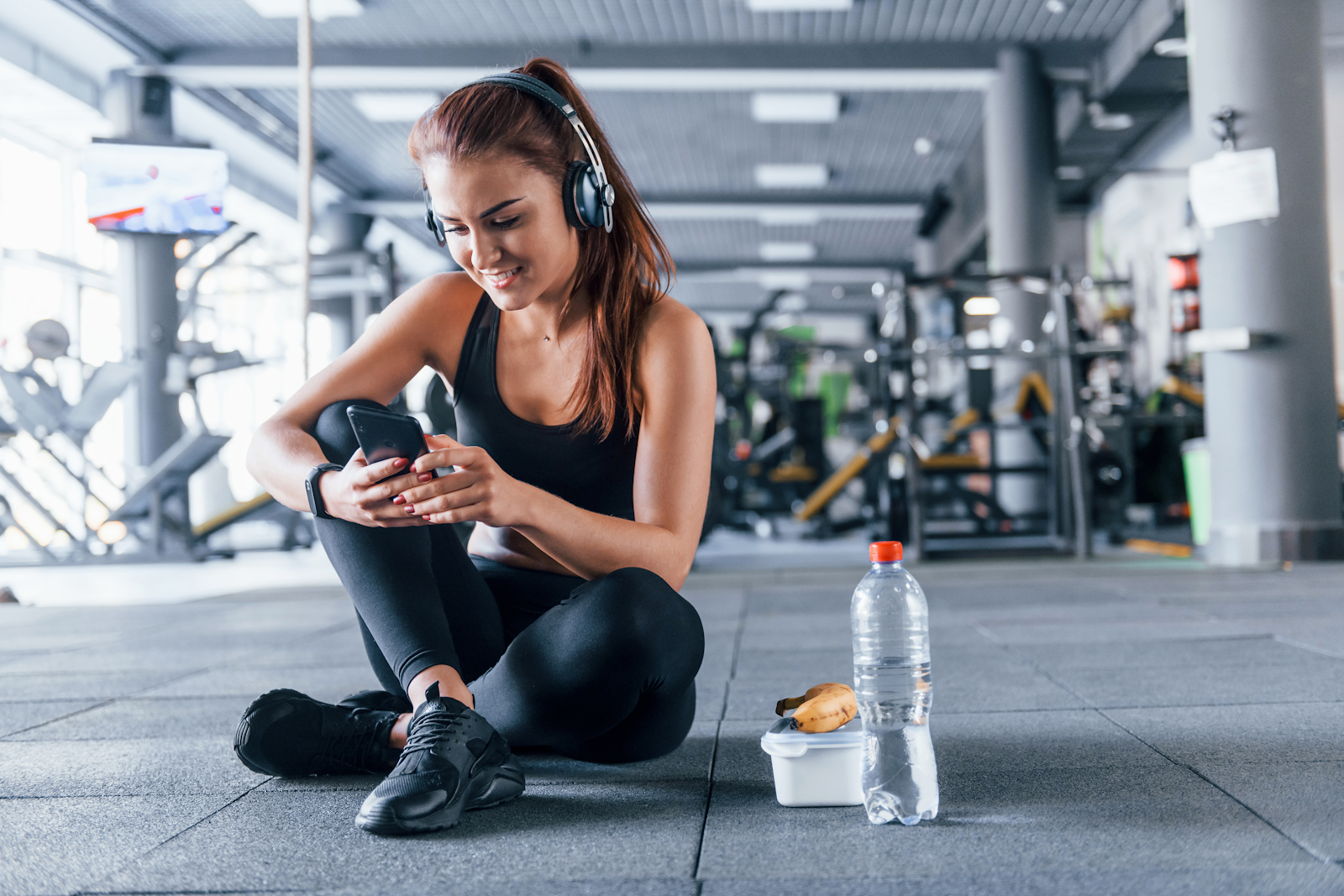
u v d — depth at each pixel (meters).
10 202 8.98
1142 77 7.26
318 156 9.91
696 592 4.18
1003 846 1.01
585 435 1.28
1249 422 4.56
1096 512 6.96
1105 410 7.02
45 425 7.01
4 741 1.69
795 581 4.57
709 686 2.06
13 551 8.03
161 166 5.57
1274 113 4.48
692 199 11.67
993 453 6.93
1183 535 6.47
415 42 7.47
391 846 1.06
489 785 1.16
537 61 1.23
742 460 8.84
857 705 1.22
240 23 7.20
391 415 1.08
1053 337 5.54
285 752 1.34
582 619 1.16
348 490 1.12
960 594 3.74
